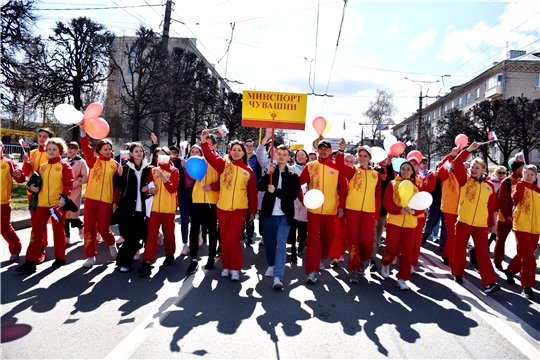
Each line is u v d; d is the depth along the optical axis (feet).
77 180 21.63
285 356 10.27
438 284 17.62
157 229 17.51
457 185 20.20
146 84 70.28
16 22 46.50
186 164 16.52
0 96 49.96
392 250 17.34
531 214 16.37
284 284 16.67
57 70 68.90
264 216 16.58
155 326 11.80
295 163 23.40
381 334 11.91
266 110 17.44
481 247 16.65
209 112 101.35
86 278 16.21
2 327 11.37
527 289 16.14
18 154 76.28
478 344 11.49
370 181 17.22
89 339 10.80
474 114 93.50
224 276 17.28
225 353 10.29
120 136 111.24
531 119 82.17
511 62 122.01
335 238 20.12
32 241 16.60
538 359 10.69
